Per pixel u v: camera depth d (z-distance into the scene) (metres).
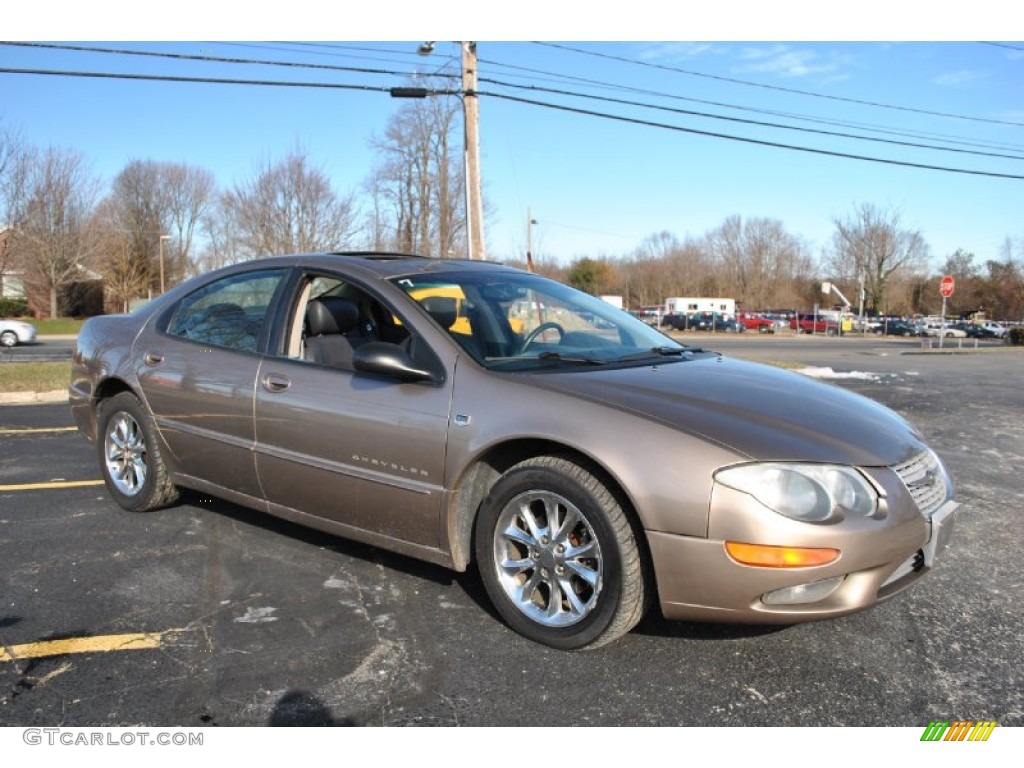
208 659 2.78
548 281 4.15
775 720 2.44
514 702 2.52
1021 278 73.69
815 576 2.47
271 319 3.73
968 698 2.58
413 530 3.14
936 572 3.73
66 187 47.19
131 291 56.03
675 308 58.59
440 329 3.21
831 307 76.31
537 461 2.86
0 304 47.31
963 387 11.93
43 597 3.30
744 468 2.51
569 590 2.82
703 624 3.09
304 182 36.31
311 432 3.39
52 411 8.40
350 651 2.85
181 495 4.53
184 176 60.69
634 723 2.42
